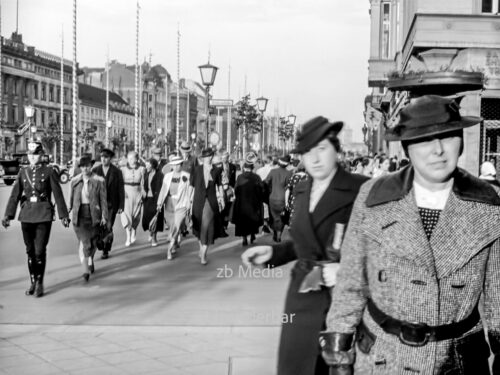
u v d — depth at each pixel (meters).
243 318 6.95
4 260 11.15
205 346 5.98
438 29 16.72
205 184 11.02
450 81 9.60
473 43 16.61
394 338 2.58
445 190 2.62
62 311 7.48
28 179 8.38
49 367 5.43
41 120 93.06
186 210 11.46
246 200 13.64
